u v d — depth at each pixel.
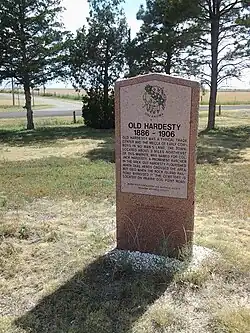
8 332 1.51
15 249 2.24
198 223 2.68
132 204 2.13
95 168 4.57
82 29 9.98
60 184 3.78
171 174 2.02
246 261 2.03
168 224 2.07
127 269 1.95
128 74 9.76
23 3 8.95
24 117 14.12
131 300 1.70
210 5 8.22
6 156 5.80
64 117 13.80
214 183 3.81
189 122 1.92
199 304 1.67
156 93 1.96
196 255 2.05
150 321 1.56
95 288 1.81
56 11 9.58
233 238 2.39
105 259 2.07
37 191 3.52
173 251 2.08
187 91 1.90
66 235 2.47
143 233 2.13
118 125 2.08
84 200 3.28
